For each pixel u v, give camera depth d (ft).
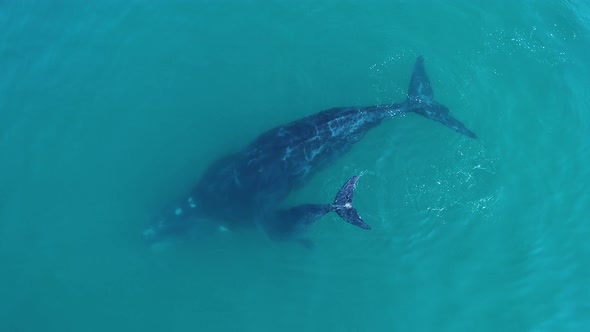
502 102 94.07
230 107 94.32
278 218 81.41
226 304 77.61
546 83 95.71
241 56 99.04
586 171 87.92
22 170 87.30
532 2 104.27
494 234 82.89
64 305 76.79
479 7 103.45
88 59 97.81
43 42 98.84
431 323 76.64
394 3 104.01
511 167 88.17
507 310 77.61
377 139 90.33
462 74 97.09
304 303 77.77
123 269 80.07
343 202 75.20
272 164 81.82
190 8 103.55
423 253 81.35
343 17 102.73
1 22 100.48
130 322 75.87
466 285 79.36
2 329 74.18
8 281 78.07
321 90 95.91
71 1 103.40
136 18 101.96
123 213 84.84
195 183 87.40
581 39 100.89
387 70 97.91
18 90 94.02
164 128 92.22
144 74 96.94
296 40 100.53
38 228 82.74
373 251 81.30
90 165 88.53
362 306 77.71
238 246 82.58
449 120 88.38
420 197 85.20
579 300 78.38
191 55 99.04
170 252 81.41
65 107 93.04
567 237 82.89
